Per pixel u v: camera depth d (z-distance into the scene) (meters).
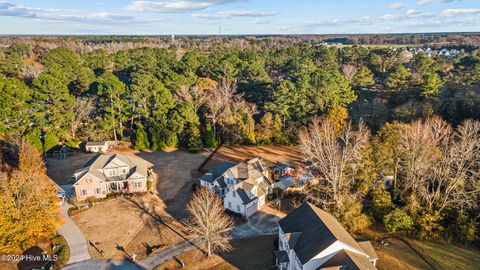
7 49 167.12
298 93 85.12
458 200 46.06
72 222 51.66
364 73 104.44
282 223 43.03
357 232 47.34
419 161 50.28
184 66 114.94
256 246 45.00
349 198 48.59
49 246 45.38
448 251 42.84
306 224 40.09
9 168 61.25
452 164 50.78
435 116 65.06
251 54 138.00
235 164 60.56
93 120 83.56
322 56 132.25
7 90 70.81
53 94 77.12
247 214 52.16
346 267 33.25
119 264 42.34
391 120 78.19
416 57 118.81
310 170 63.81
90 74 110.06
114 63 132.50
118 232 49.16
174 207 55.75
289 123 85.62
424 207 48.62
